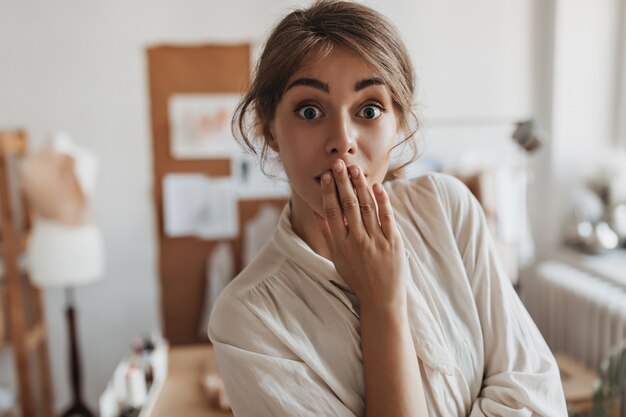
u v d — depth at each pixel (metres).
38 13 2.61
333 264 0.55
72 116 2.69
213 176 2.79
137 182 2.76
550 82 2.82
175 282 2.84
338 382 0.52
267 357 0.52
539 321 2.77
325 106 0.50
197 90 2.73
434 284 0.60
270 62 0.52
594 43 2.75
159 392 1.85
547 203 2.88
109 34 2.66
